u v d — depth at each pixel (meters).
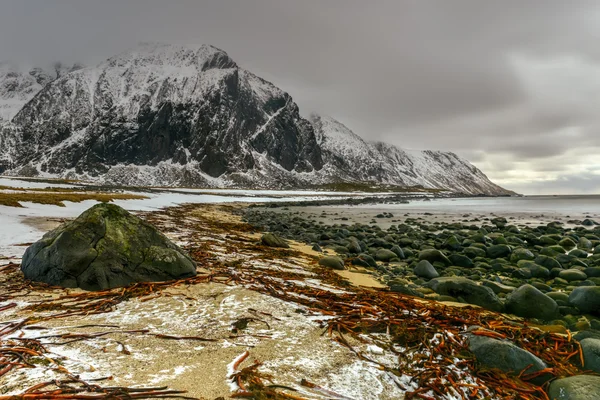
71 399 3.44
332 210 56.59
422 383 4.28
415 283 10.92
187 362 4.45
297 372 4.35
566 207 66.12
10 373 3.95
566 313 8.08
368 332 5.80
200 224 25.42
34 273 7.86
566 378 4.26
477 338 5.27
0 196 24.20
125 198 44.19
